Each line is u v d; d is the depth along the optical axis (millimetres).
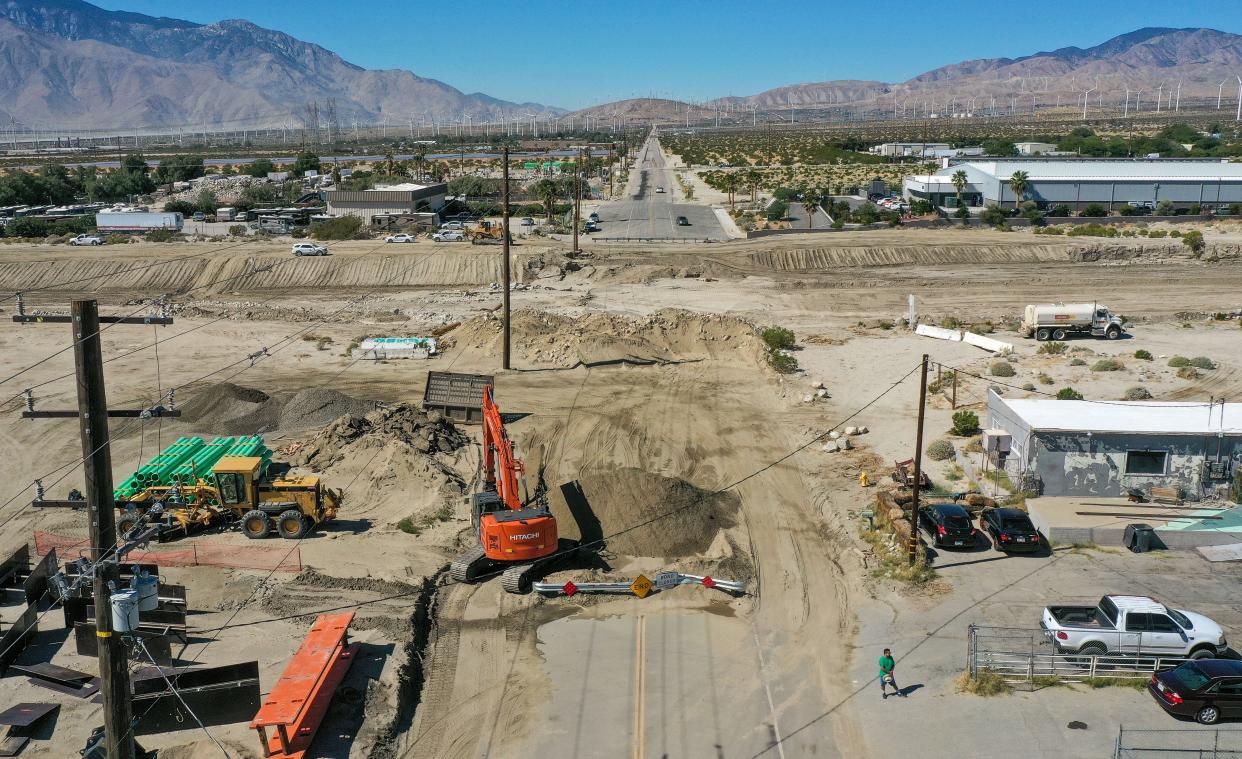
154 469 37531
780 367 59219
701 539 35625
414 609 29672
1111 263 98625
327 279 93000
